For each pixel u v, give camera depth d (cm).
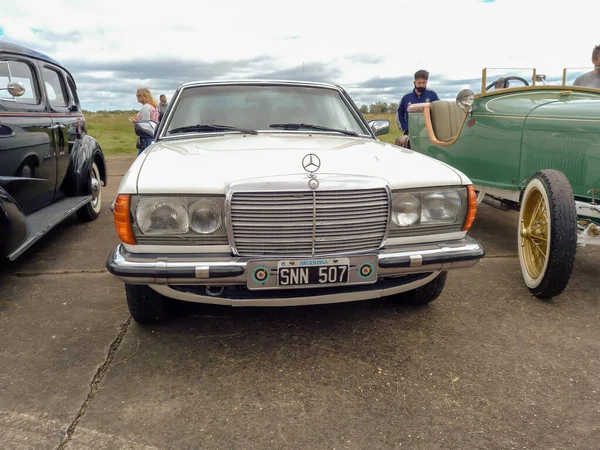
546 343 258
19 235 302
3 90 364
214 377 226
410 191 237
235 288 240
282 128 331
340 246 229
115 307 304
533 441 183
